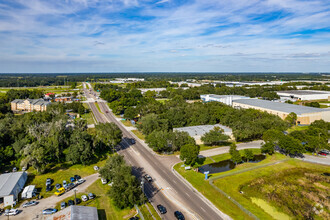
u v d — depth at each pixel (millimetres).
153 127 104250
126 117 141500
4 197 54062
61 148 80250
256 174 72500
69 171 73312
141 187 56719
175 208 53469
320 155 89312
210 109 133625
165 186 63594
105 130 89688
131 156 85500
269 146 85812
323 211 54344
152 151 90938
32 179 67938
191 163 74000
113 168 62094
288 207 55594
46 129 90062
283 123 109688
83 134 83375
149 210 52406
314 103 175875
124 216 50688
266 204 56562
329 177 71312
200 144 100062
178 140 84938
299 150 82938
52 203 55688
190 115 127812
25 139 83500
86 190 61719
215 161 82938
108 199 57656
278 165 79688
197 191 61219
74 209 47750
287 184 66875
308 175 72562
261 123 107875
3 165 77375
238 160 76688
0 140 84688
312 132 97500
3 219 49344
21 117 124688
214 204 55281
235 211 52688
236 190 62438
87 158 77562
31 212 52094
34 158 69812
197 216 50438
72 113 164625
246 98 197125
